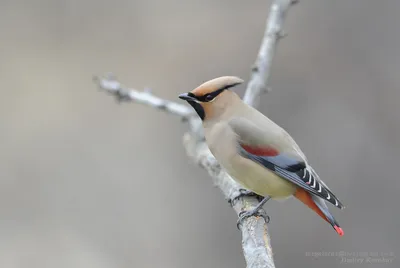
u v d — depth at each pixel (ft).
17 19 53.88
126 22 53.42
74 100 50.57
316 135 45.29
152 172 46.42
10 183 46.14
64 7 54.08
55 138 48.67
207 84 27.78
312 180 26.89
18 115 49.62
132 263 43.21
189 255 43.06
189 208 44.47
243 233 25.36
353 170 43.83
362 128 45.14
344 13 48.83
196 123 31.86
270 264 22.62
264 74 31.63
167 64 51.65
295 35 48.60
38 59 52.65
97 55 52.75
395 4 48.39
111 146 47.98
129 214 44.96
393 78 46.68
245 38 51.34
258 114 28.32
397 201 42.55
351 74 47.34
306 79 47.39
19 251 43.91
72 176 46.75
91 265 43.32
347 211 42.24
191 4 53.01
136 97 32.73
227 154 27.53
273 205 41.52
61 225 44.86
